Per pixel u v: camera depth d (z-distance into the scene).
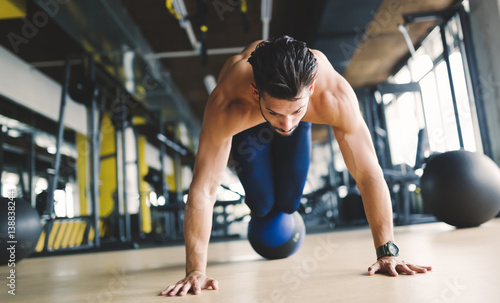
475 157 2.86
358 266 1.41
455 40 5.25
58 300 1.21
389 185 4.48
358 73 7.16
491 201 2.75
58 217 4.09
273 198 1.76
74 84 4.38
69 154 7.71
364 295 0.92
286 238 1.84
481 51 4.61
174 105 6.94
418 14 4.73
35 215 2.87
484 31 4.52
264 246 1.85
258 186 1.68
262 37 6.09
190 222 1.23
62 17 3.76
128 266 2.22
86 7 3.53
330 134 5.86
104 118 8.07
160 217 7.42
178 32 5.73
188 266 1.22
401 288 0.97
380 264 1.21
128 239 5.23
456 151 2.94
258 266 1.68
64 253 3.92
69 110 7.14
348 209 6.40
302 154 1.65
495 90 4.44
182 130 9.22
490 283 0.95
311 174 13.49
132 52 4.63
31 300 1.25
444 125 5.66
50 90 6.54
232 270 1.61
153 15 5.27
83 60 4.63
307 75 0.96
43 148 7.43
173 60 6.58
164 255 2.93
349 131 1.26
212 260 2.14
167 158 12.98
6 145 6.88
